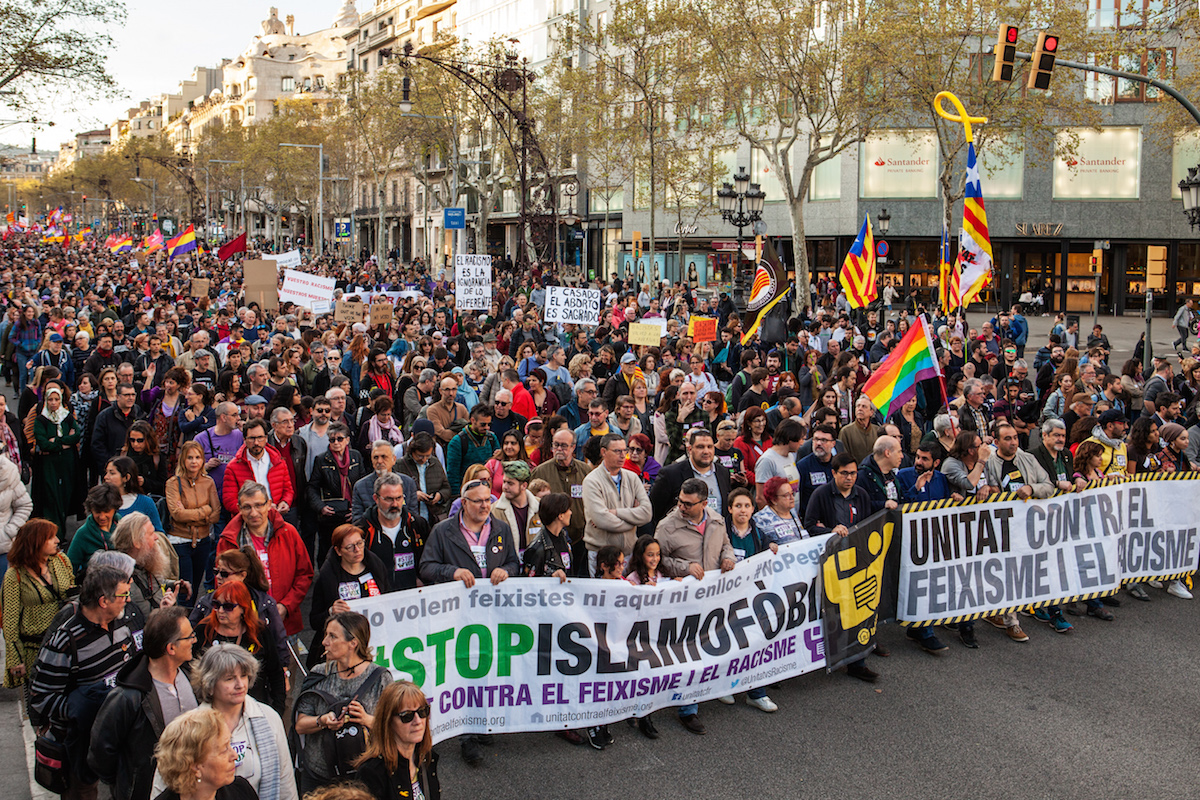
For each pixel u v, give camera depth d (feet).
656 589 22.53
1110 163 136.26
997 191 140.46
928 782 20.02
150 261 172.55
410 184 269.44
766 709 23.50
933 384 45.29
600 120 133.59
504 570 21.44
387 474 22.62
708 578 23.16
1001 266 144.36
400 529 23.07
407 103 103.60
